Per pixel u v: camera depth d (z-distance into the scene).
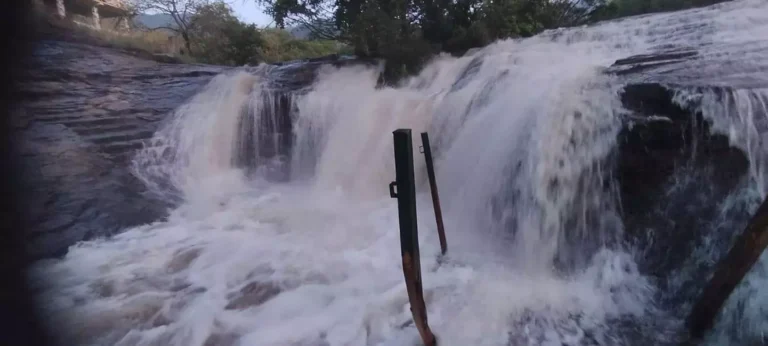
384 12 14.92
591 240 5.66
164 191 9.59
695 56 7.16
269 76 13.62
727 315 4.21
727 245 4.73
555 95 6.53
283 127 11.52
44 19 14.38
